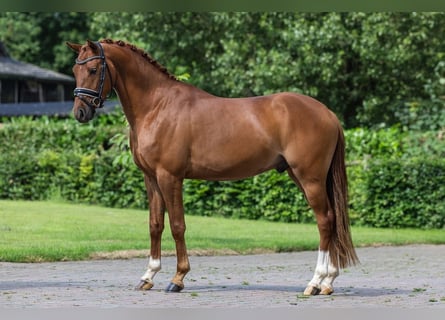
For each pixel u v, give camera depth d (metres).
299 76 29.25
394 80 31.09
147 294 9.68
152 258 10.16
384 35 29.03
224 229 18.38
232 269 12.47
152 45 32.84
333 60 28.88
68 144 25.72
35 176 24.91
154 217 10.16
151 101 10.05
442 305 8.85
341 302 9.08
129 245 14.62
